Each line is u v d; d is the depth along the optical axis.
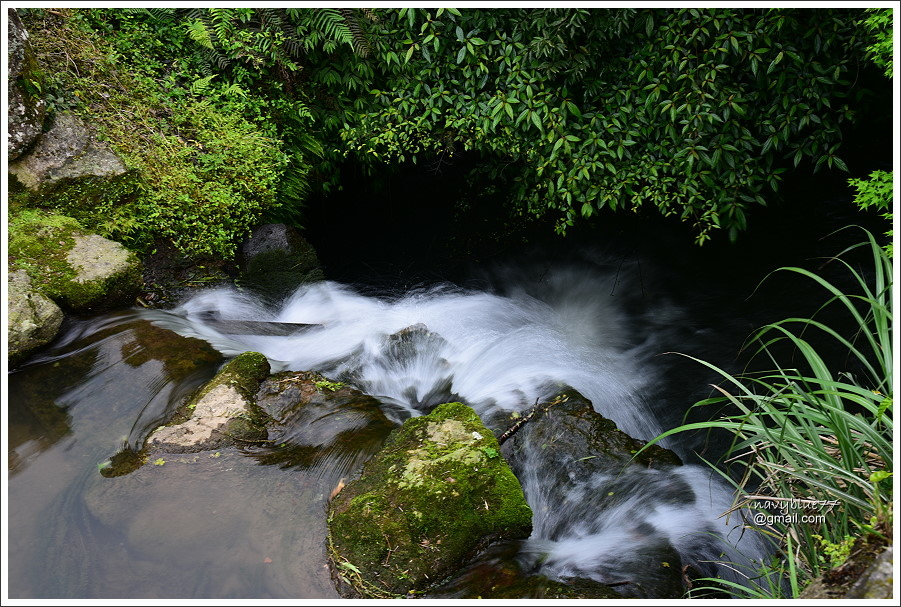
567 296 6.07
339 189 6.21
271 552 2.47
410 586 2.35
